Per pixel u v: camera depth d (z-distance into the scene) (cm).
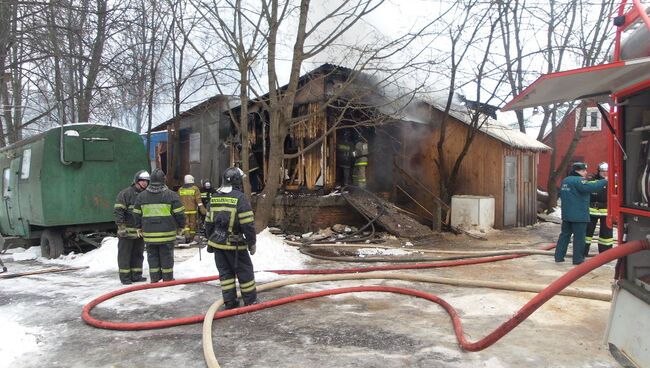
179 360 399
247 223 524
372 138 1392
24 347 426
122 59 1385
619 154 411
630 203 399
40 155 934
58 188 938
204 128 1603
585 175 781
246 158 952
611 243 855
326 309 541
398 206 1412
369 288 616
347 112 1225
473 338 445
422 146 1456
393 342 435
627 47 375
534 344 426
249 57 920
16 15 1289
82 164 966
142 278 711
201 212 1072
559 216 1667
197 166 1652
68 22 1316
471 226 1263
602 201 848
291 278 692
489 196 1338
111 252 870
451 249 991
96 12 1245
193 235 1145
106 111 1392
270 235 892
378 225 1186
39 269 829
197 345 433
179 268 767
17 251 1098
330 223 1172
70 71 1459
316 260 860
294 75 903
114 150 1011
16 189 1047
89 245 1043
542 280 689
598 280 684
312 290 633
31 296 616
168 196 669
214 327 481
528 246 1024
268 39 902
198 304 570
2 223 1157
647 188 370
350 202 1159
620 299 394
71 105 1486
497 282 639
